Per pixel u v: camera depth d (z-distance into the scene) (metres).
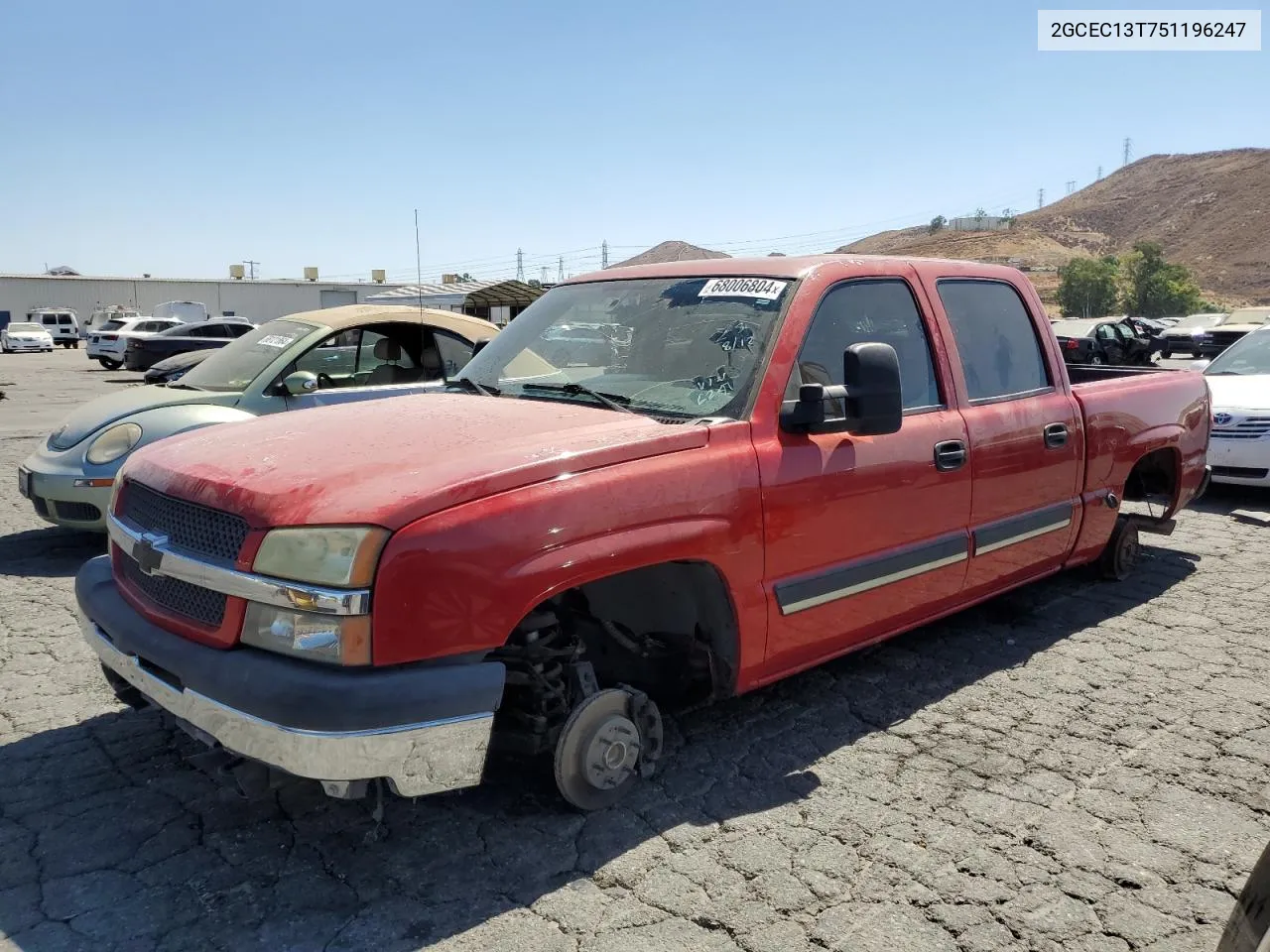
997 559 4.44
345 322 7.17
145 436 6.22
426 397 3.88
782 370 3.51
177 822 3.13
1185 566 6.27
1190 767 3.57
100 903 2.71
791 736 3.81
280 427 3.38
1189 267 196.12
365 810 3.21
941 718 3.98
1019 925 2.66
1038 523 4.62
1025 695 4.21
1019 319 4.74
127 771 3.48
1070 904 2.76
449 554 2.63
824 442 3.58
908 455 3.87
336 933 2.59
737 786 3.40
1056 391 4.82
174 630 2.90
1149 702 4.14
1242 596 5.62
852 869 2.91
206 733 2.73
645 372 3.71
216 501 2.83
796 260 3.90
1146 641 4.89
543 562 2.79
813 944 2.57
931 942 2.59
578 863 2.92
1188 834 3.12
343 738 2.50
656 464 3.10
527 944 2.55
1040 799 3.33
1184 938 2.62
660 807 3.25
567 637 3.26
